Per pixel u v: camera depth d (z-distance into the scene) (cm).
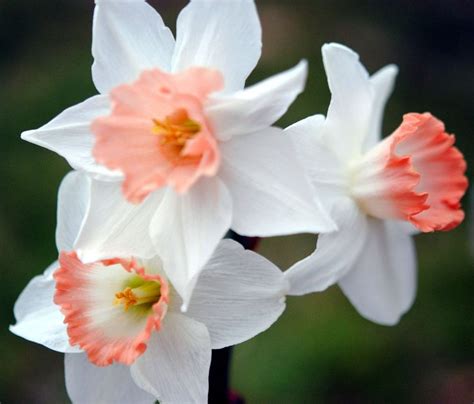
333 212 44
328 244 44
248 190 41
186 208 41
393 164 45
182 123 42
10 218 79
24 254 76
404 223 47
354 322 73
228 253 42
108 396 44
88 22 106
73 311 43
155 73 41
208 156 41
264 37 102
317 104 91
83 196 44
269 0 109
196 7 42
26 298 44
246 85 93
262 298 42
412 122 45
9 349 72
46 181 82
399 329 73
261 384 68
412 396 69
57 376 72
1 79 96
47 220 79
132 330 43
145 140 42
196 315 42
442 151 46
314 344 71
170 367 42
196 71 40
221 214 41
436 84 101
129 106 41
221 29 42
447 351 72
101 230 42
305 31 104
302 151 44
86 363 44
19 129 88
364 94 46
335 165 45
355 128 45
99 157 41
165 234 41
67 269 43
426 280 78
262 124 41
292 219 41
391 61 104
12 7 104
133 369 43
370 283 47
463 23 108
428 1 109
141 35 43
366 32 107
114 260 42
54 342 44
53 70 97
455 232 83
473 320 74
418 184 47
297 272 43
